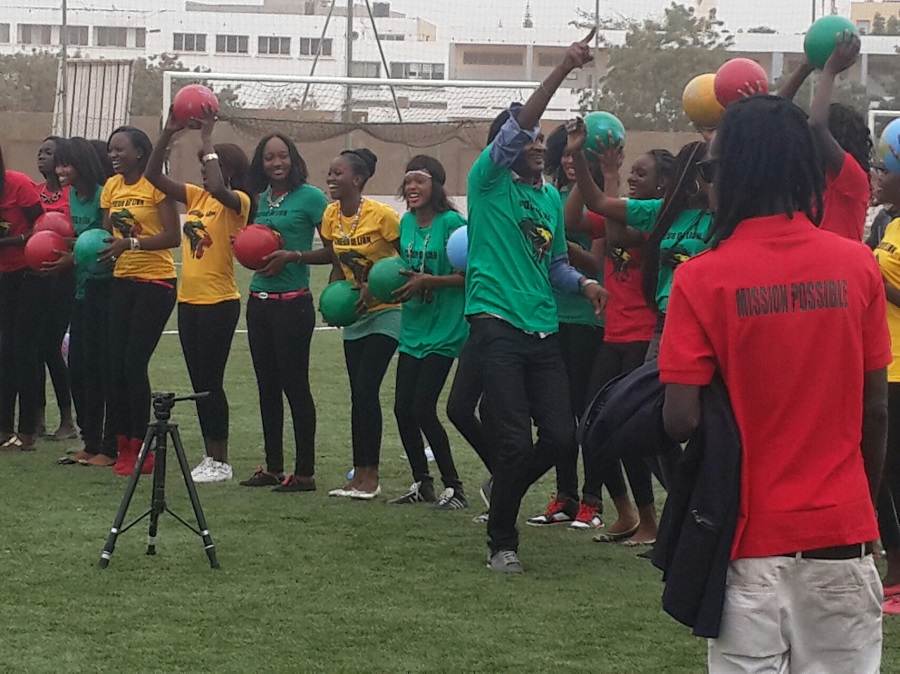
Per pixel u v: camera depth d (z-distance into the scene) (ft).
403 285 21.22
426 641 15.05
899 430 16.60
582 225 20.06
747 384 9.13
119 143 24.43
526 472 17.87
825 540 9.02
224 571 17.99
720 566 9.02
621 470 20.84
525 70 190.80
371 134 78.79
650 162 19.90
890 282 16.34
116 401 25.09
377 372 22.93
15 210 26.84
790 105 9.39
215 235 24.04
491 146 17.66
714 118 18.61
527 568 18.53
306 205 23.43
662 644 15.05
